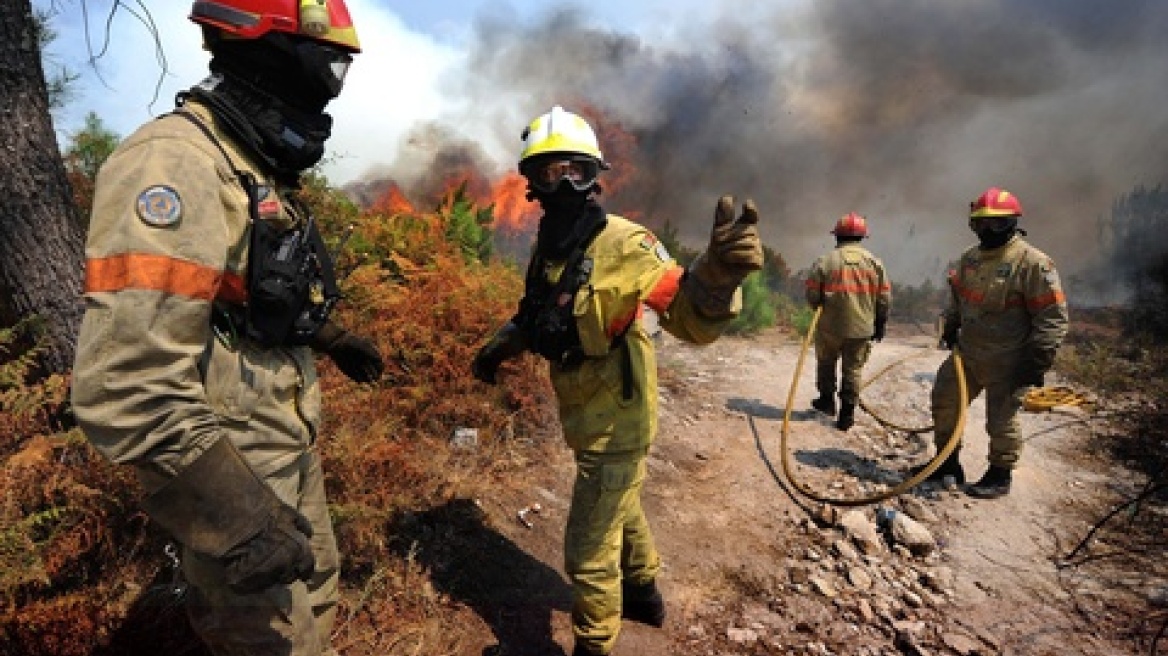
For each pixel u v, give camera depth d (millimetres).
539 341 2342
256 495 1320
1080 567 3803
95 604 2150
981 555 3852
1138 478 5188
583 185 2197
